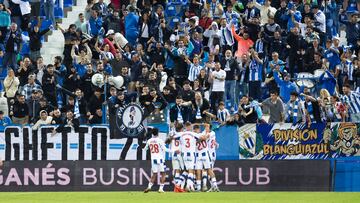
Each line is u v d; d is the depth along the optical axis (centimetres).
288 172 8312
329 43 9869
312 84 9425
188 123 7988
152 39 9769
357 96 9025
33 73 9281
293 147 8381
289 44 9781
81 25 10081
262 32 9856
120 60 9431
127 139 8406
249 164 8312
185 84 8725
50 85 9150
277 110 8562
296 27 9831
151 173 8300
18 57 9931
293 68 9775
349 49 9969
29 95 9088
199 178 8069
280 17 10300
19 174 8338
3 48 9781
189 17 10331
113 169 8338
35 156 8419
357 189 8338
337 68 9619
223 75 9269
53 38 10300
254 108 8562
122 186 8331
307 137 8381
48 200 7156
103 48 9719
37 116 8850
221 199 7181
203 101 8738
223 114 8762
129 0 10788
